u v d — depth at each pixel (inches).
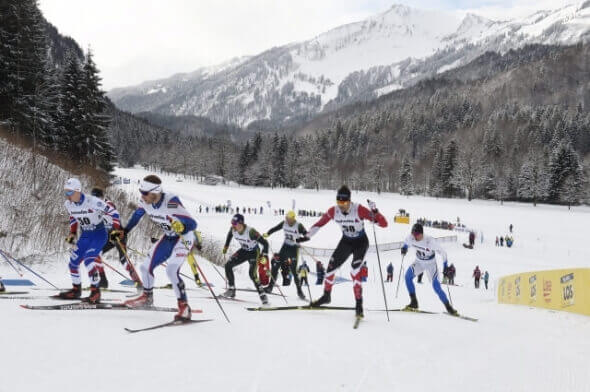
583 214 2212.1
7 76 892.6
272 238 1233.4
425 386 135.7
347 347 168.4
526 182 2817.4
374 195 3122.5
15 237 343.0
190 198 2330.2
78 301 202.4
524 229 1769.2
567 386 148.4
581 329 257.8
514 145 4008.4
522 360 177.9
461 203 2677.2
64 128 1051.9
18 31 924.6
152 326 168.9
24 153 504.4
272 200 2517.2
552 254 1300.4
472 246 1364.4
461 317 277.0
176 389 113.4
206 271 477.7
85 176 663.8
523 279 414.0
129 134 5767.7
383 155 4037.9
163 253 185.3
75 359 126.0
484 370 158.7
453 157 3235.7
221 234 1204.5
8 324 150.8
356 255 224.1
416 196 3233.3
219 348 150.3
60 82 1095.0
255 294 327.9
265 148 3754.9
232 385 120.4
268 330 181.5
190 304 230.8
